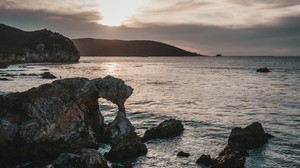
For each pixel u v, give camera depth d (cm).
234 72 16112
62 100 3003
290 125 4234
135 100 6388
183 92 7781
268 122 4422
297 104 6003
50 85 3081
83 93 3130
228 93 7669
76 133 2975
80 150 2431
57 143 2830
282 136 3638
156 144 3284
